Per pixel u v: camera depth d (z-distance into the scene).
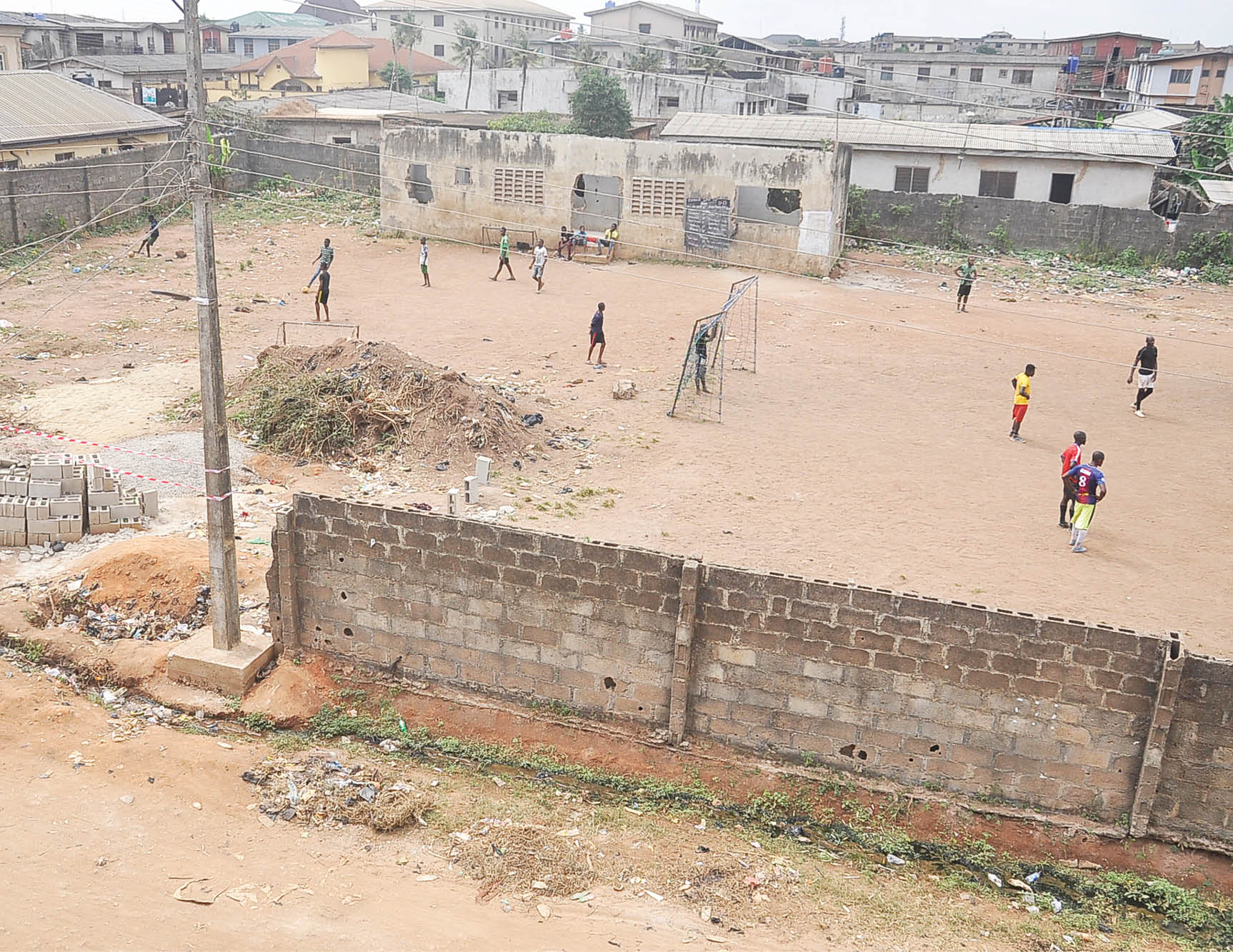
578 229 39.31
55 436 18.56
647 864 9.89
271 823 10.14
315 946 8.34
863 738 10.89
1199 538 17.22
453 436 18.89
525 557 11.52
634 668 11.52
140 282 31.09
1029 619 10.03
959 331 30.73
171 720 11.89
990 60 68.44
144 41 78.81
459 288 32.97
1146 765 9.97
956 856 10.36
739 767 11.20
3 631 12.80
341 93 60.50
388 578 12.19
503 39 83.19
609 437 20.64
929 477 19.44
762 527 16.78
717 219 37.59
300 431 18.69
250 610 13.64
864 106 61.50
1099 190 41.50
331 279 33.16
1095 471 16.08
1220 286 37.84
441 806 10.60
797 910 9.38
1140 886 9.95
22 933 8.16
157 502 15.80
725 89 58.56
